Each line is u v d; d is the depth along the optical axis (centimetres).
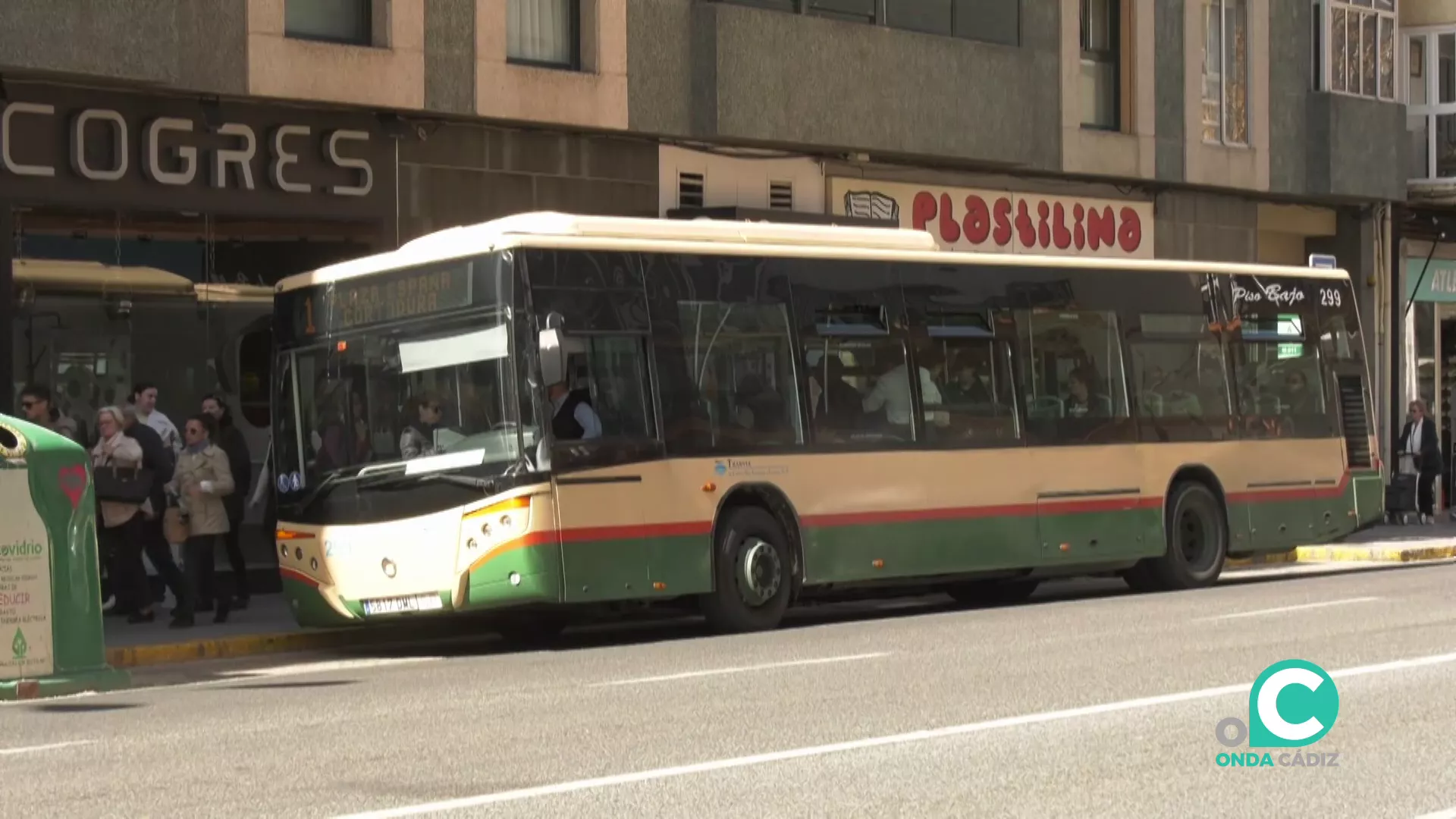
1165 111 3162
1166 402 2106
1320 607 1739
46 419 1791
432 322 1645
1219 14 3281
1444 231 3731
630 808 829
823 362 1803
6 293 1936
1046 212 3011
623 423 1644
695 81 2484
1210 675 1255
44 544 1416
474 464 1606
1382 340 3569
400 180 2233
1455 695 1146
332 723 1140
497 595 1588
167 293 2061
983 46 2814
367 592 1664
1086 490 2006
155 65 1958
